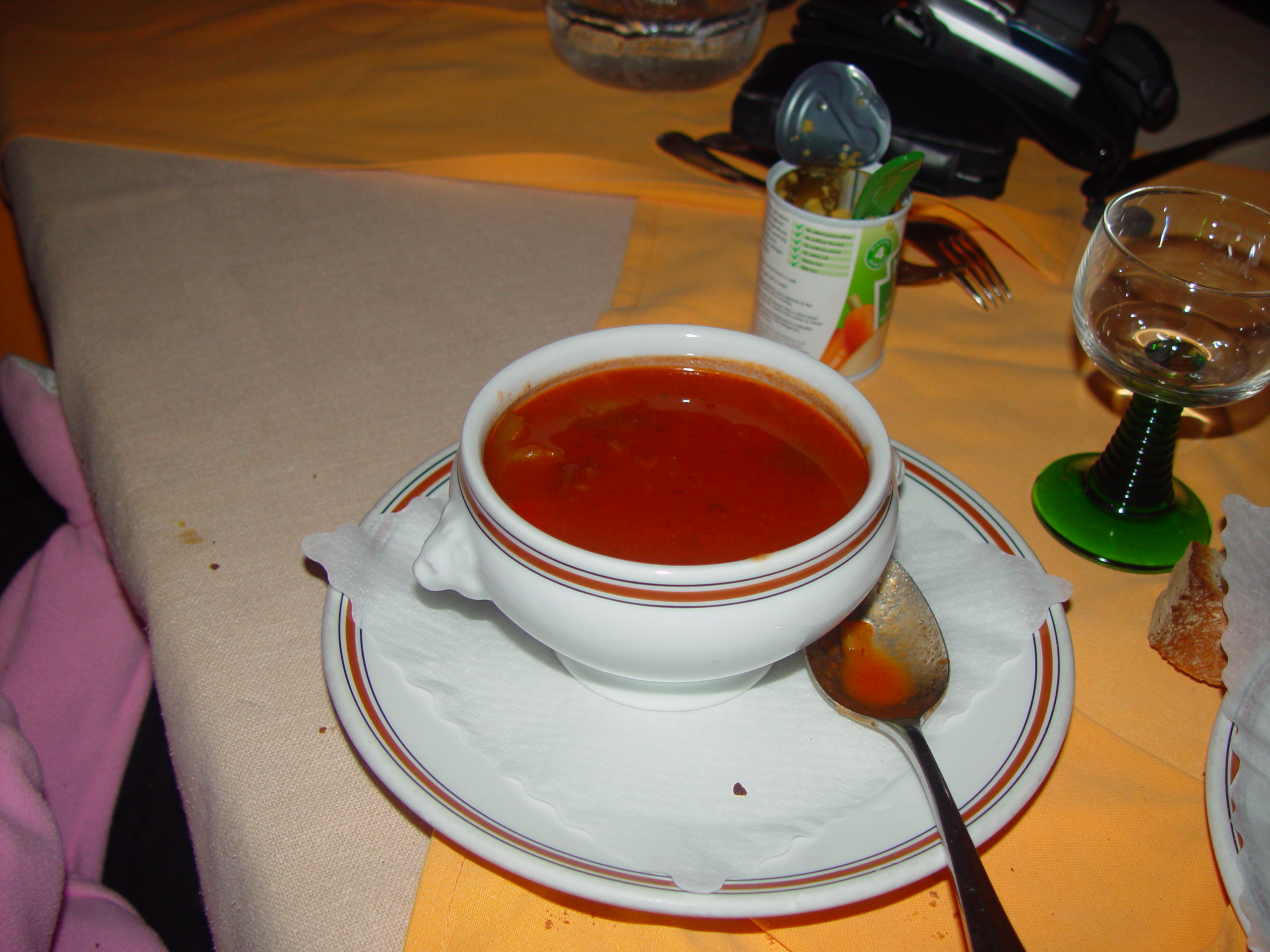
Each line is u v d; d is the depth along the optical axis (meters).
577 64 1.54
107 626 1.24
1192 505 0.89
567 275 1.18
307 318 1.09
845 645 0.71
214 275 1.15
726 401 0.74
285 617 0.77
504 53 1.63
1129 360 0.82
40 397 1.25
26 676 1.20
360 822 0.63
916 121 1.25
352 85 1.53
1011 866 0.63
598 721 0.65
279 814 0.63
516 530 0.58
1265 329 0.78
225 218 1.25
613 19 1.48
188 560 0.81
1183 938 0.60
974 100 1.27
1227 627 0.70
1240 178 1.33
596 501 0.67
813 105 1.00
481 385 1.01
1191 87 1.61
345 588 0.70
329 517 0.85
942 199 1.25
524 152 1.36
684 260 1.20
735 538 0.65
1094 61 1.39
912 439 0.97
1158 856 0.64
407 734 0.63
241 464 0.90
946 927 0.60
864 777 0.63
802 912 0.54
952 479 0.83
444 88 1.53
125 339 1.05
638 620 0.57
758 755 0.64
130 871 1.25
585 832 0.58
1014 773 0.62
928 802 0.60
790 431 0.72
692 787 0.62
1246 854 0.57
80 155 1.35
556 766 0.62
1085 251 0.91
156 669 0.77
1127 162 1.35
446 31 1.69
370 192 1.31
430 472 0.81
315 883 0.60
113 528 0.90
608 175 1.31
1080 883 0.62
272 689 0.71
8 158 1.36
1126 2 1.86
